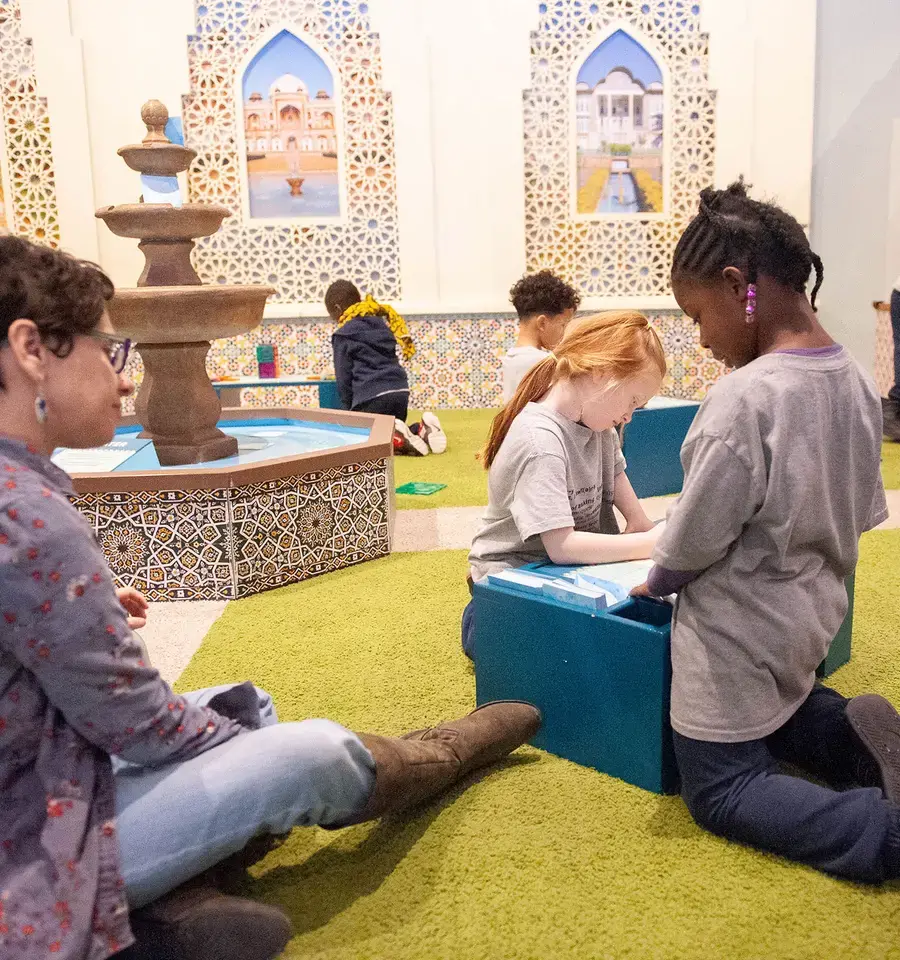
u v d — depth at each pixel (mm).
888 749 1398
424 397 6230
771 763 1429
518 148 5875
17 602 943
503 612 1738
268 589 2701
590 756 1655
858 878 1300
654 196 6035
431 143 5867
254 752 1137
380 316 5059
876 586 2590
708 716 1398
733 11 5758
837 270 5965
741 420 1306
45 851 970
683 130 5949
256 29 5707
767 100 5844
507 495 1882
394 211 5965
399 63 5762
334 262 6020
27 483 973
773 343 1389
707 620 1400
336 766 1197
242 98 5793
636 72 5891
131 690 1025
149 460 3168
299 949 1216
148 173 3033
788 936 1207
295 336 6059
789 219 1371
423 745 1459
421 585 2697
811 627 1391
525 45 5781
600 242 6082
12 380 1015
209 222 3068
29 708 992
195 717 1122
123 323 2818
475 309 6055
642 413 3641
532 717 1677
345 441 3457
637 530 2096
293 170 5898
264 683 2039
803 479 1305
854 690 1922
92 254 5758
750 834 1381
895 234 5797
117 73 5656
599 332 1789
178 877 1095
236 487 2574
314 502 2785
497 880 1345
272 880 1362
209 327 2885
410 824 1485
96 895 997
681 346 6102
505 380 3609
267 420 3889
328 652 2213
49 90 5582
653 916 1256
